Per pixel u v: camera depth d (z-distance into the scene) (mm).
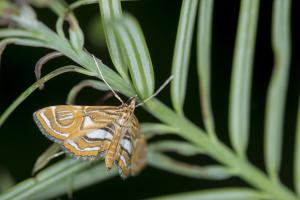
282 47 117
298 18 176
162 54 189
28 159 187
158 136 186
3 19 103
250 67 116
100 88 112
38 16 167
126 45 105
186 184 189
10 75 185
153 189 189
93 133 114
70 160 113
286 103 189
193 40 188
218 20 192
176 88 114
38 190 111
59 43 106
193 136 117
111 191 188
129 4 188
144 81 110
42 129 112
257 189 118
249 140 191
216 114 194
